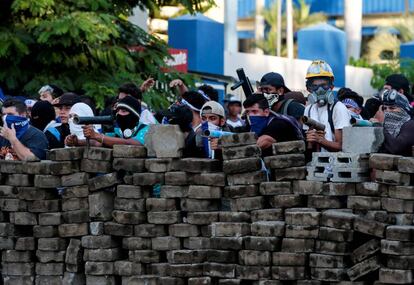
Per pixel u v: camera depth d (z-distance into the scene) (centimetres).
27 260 1578
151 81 2072
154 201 1481
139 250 1496
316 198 1412
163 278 1479
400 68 4606
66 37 2569
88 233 1537
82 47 2670
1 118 1883
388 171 1360
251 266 1430
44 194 1559
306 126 1591
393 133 1524
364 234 1402
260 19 8100
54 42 2570
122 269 1507
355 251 1382
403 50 4991
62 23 2561
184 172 1470
